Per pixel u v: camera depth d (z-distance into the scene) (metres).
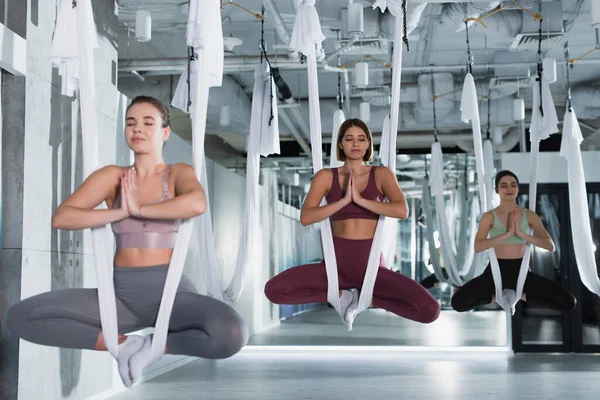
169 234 2.77
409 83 10.20
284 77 9.91
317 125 3.81
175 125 10.30
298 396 5.62
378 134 10.79
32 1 4.32
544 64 7.12
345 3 7.00
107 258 2.71
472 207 10.38
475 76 9.89
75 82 4.06
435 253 10.26
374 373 7.17
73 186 4.93
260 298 11.31
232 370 7.54
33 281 4.29
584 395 5.59
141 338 2.75
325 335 10.69
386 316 12.42
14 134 4.22
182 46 8.49
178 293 2.74
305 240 11.12
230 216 10.41
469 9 6.62
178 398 5.54
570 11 7.48
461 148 11.25
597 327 8.88
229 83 9.53
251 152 6.07
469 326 11.80
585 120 11.45
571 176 6.21
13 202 4.19
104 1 5.54
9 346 4.11
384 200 3.89
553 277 8.96
